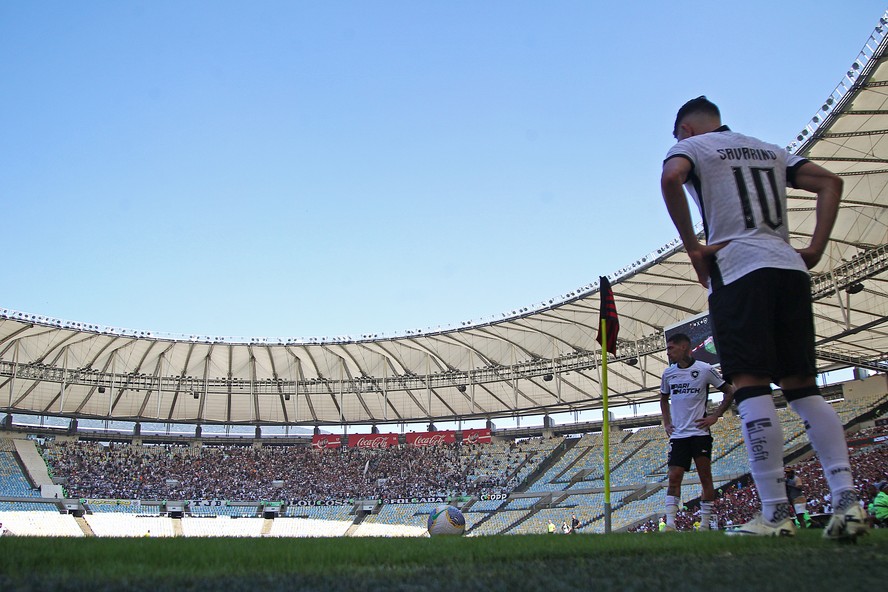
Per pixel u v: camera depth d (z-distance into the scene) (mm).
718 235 4984
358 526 57031
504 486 60250
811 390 4824
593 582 2797
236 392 65062
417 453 68062
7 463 59625
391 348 62000
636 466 55500
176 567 3441
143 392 64875
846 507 4262
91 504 57375
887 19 25406
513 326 55719
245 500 62469
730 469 47031
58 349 57750
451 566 3502
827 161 32562
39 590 2504
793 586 2551
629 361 52062
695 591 2521
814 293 38688
